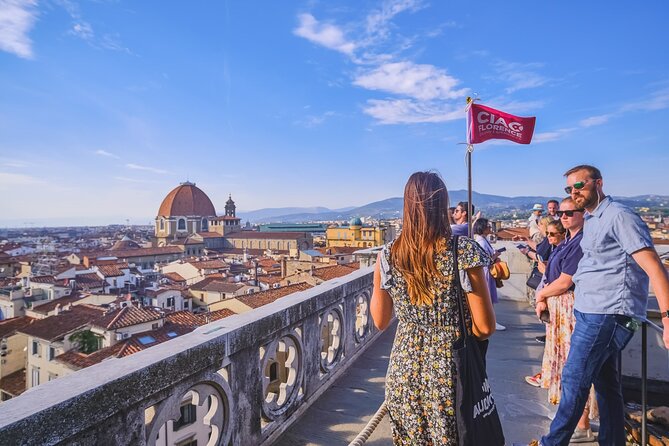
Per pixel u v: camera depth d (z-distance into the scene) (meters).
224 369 2.60
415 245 1.70
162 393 2.02
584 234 2.61
